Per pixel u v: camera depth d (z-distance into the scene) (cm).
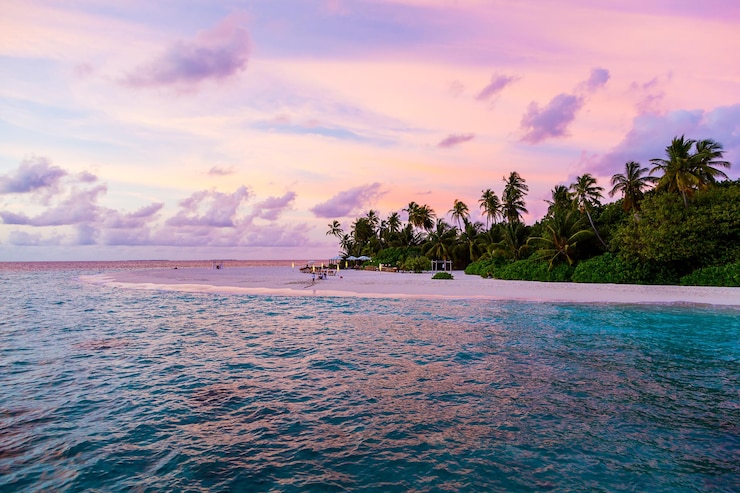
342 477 604
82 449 684
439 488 577
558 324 1905
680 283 3525
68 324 1928
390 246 8994
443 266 6812
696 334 1688
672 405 912
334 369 1174
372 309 2398
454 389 1005
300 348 1431
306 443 714
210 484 583
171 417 824
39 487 571
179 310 2397
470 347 1451
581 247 4459
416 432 761
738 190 3647
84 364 1221
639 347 1464
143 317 2136
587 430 779
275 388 1006
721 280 3288
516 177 7231
